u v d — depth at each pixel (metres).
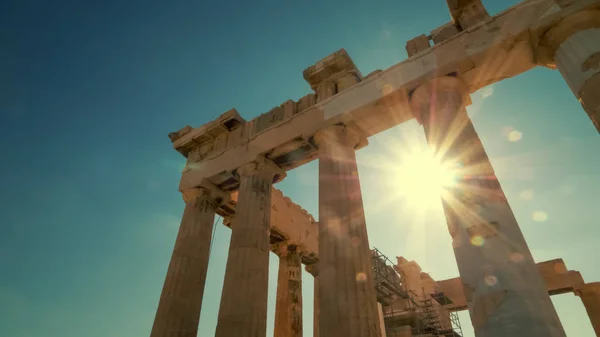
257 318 12.57
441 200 10.20
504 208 9.20
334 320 9.82
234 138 18.17
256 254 13.83
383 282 20.22
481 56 11.84
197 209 17.11
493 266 8.34
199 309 15.07
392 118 13.95
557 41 10.60
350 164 13.27
